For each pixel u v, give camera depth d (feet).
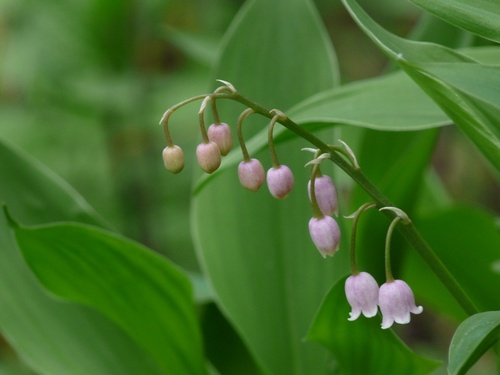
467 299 1.33
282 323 1.59
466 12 1.28
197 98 1.29
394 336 1.39
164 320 1.55
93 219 1.60
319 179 1.30
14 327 1.58
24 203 1.60
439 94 1.27
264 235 1.60
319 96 1.44
